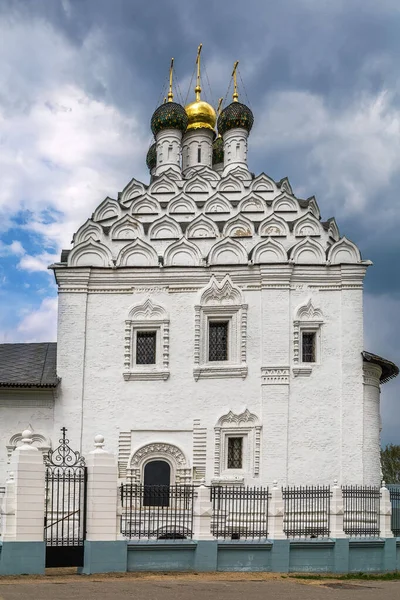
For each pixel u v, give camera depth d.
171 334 23.78
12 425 23.27
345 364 23.45
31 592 12.59
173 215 26.91
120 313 24.00
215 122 33.16
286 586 14.41
